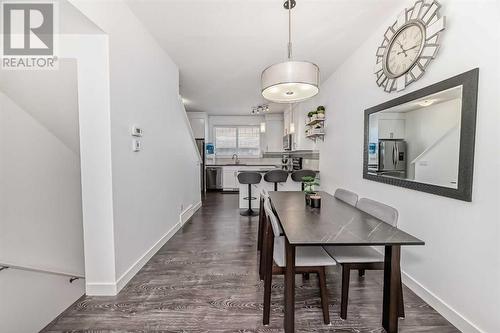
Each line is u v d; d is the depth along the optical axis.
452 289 1.69
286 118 6.92
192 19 2.40
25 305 1.65
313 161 4.96
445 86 1.69
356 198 2.33
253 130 8.09
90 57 1.88
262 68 3.72
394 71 2.24
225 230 3.72
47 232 1.88
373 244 1.37
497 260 1.39
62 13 1.62
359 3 2.15
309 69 1.84
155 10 2.25
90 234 1.99
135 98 2.33
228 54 3.22
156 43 2.84
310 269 1.68
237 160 8.09
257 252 2.91
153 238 2.79
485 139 1.44
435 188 1.79
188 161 4.36
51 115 1.88
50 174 1.91
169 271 2.43
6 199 1.57
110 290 2.02
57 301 1.88
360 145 3.00
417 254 2.03
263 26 2.53
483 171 1.46
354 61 3.14
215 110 7.18
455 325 1.65
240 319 1.75
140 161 2.45
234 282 2.23
